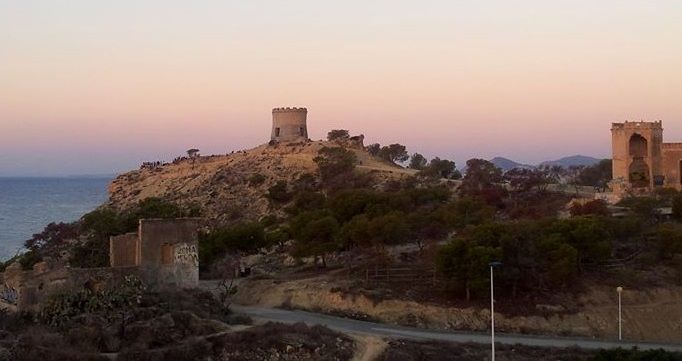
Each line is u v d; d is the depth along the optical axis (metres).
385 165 188.75
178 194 176.12
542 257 79.31
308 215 100.25
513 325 71.94
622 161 129.62
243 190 169.38
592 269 83.75
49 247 120.44
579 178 176.75
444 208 106.81
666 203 107.94
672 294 78.56
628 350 59.00
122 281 62.88
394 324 72.19
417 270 83.12
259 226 105.19
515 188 143.62
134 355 51.16
